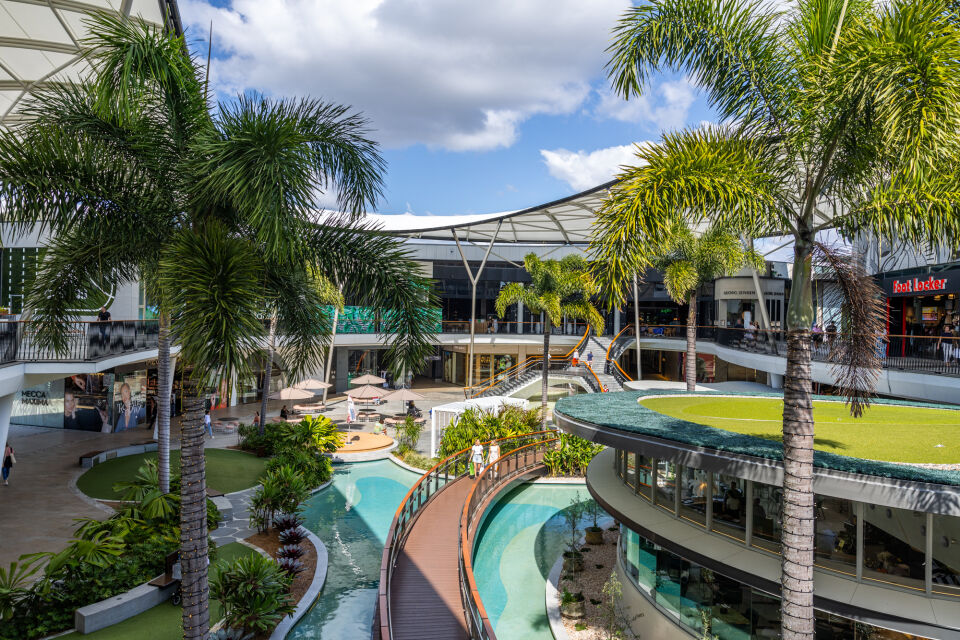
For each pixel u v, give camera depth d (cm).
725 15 691
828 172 673
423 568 1337
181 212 838
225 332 659
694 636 971
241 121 717
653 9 718
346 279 925
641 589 1154
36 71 2080
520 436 2434
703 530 1016
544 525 1845
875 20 548
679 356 4300
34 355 1614
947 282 2117
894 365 1838
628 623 1148
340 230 909
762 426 1105
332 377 4334
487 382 4191
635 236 623
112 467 2006
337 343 3794
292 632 1112
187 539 793
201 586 805
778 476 786
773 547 891
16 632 932
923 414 1320
